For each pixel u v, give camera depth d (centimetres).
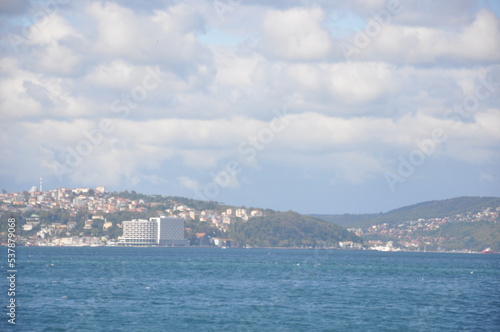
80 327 9694
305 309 11931
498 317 11244
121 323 10069
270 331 9681
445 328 10106
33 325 9794
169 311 11350
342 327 10088
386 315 11344
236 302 12788
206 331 9594
